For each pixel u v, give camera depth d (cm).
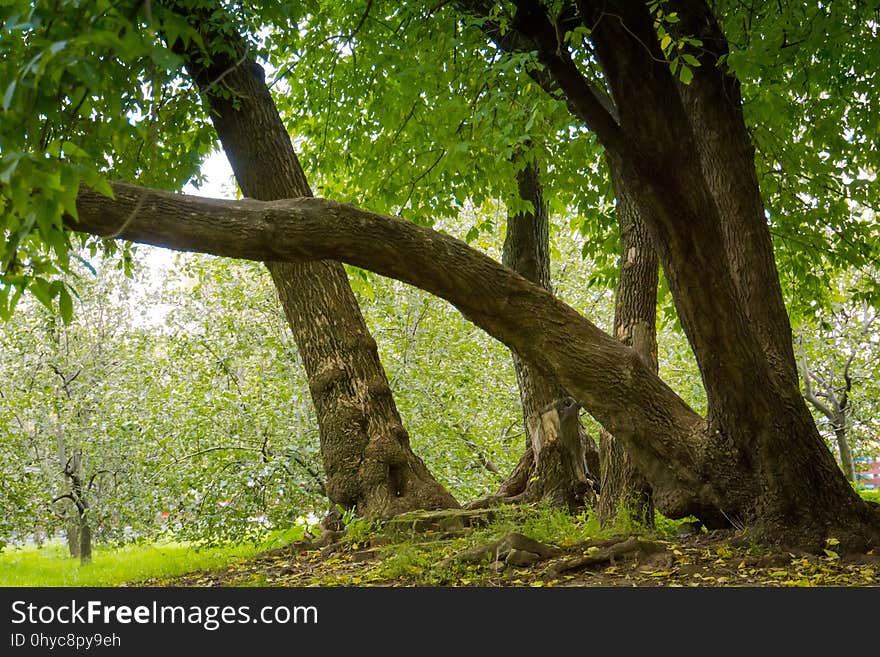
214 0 800
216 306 1455
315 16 1100
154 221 532
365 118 1222
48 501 1423
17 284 307
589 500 952
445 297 634
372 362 911
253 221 558
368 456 867
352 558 716
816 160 1072
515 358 1029
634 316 862
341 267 939
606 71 543
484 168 1040
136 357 1473
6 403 1447
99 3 260
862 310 1836
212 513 1180
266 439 1263
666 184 558
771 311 700
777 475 614
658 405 647
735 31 772
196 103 939
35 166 263
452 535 768
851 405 1812
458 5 847
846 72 994
